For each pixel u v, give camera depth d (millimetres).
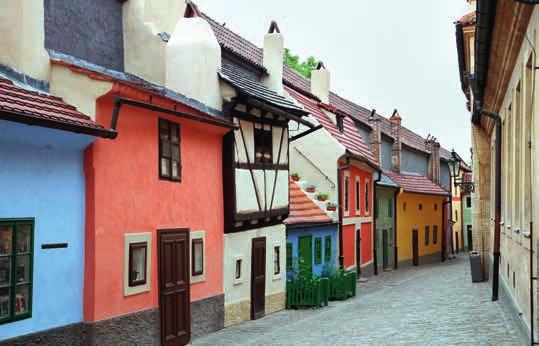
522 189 12383
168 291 14250
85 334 11641
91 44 14742
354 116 38969
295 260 23344
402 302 21984
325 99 34781
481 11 11227
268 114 19766
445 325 15789
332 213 28062
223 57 20875
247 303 18750
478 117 24641
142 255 13398
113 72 14984
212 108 17188
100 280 11914
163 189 14234
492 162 24516
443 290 25203
